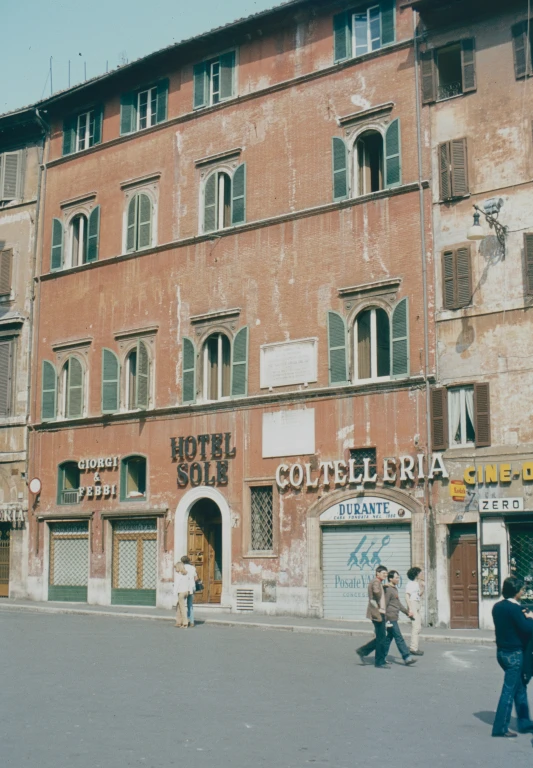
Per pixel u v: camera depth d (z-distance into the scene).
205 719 13.61
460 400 28.12
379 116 30.94
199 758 11.28
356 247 30.78
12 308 40.22
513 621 12.79
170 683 16.84
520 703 12.95
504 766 11.05
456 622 27.41
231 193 34.22
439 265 28.98
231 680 17.25
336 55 32.31
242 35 34.69
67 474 37.72
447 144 29.12
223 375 33.88
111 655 20.70
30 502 38.16
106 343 36.94
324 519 30.22
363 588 29.36
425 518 28.02
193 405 33.78
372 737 12.53
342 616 29.64
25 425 38.88
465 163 28.78
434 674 18.31
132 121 37.84
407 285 29.47
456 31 29.62
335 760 11.24
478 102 28.92
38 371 39.00
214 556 34.12
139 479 35.75
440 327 28.64
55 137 40.31
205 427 33.50
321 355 31.11
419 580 27.84
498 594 26.62
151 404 35.22
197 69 35.97
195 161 35.47
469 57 29.20
